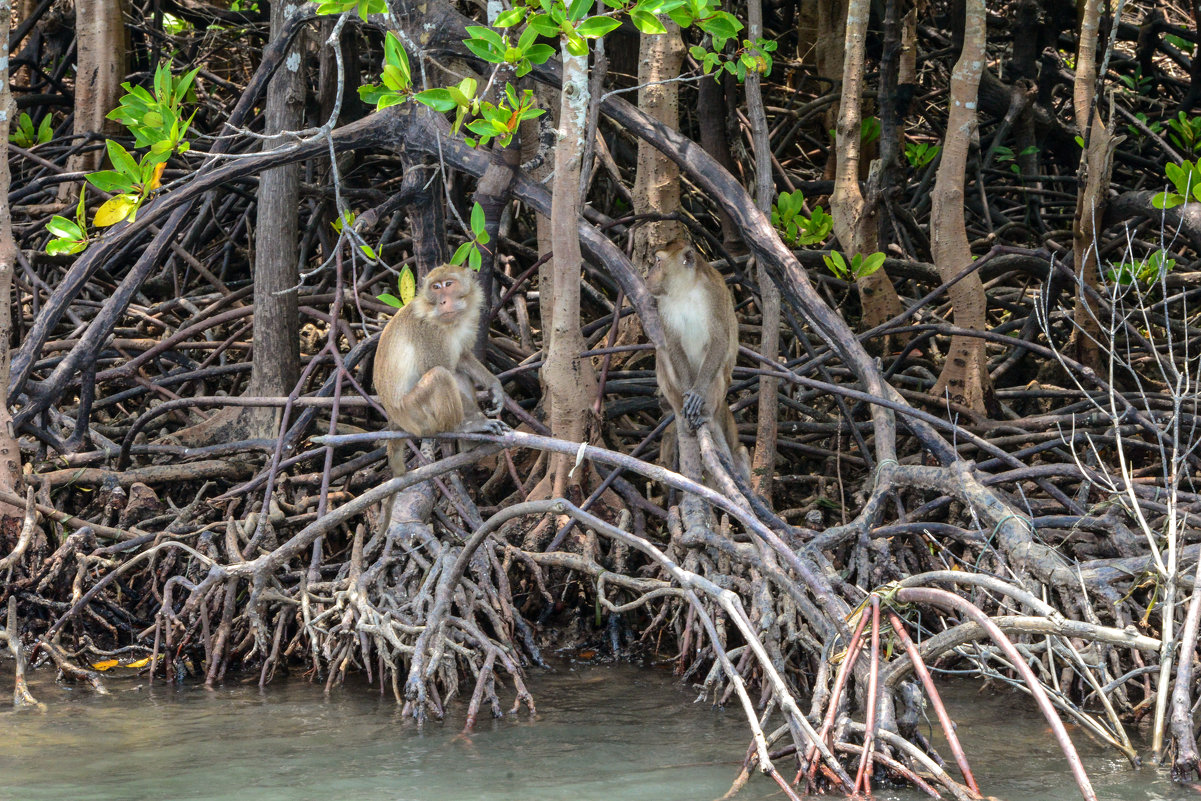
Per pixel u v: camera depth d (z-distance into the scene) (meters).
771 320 10.94
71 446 11.46
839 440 11.81
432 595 8.86
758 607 8.41
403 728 7.82
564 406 10.41
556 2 7.81
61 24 19.28
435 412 7.92
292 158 10.57
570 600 10.67
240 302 15.09
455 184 15.13
